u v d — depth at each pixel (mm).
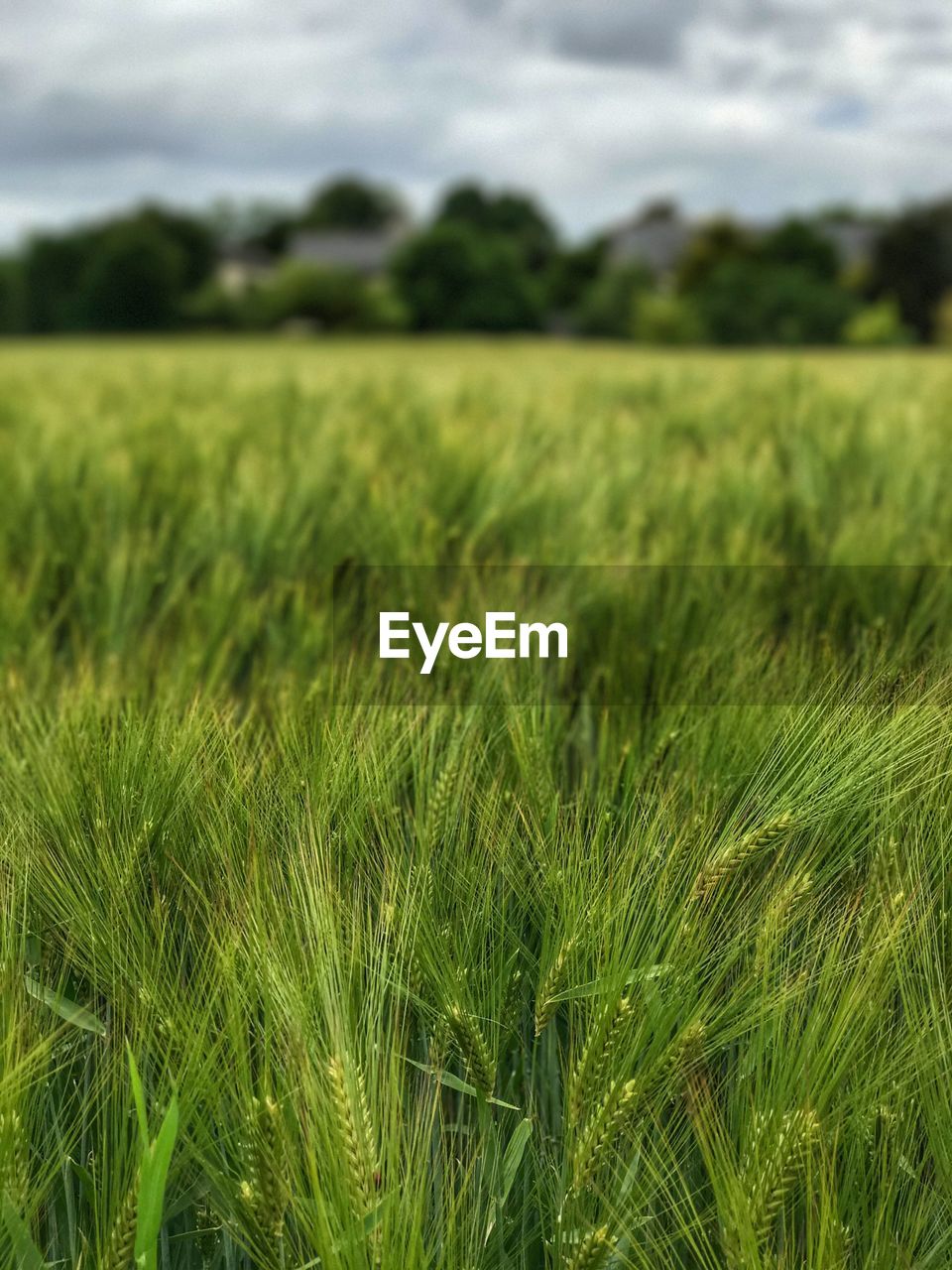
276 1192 875
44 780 1152
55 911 1078
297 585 1939
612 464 2838
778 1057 964
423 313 47531
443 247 46875
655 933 1028
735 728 1238
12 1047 935
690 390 5531
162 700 1336
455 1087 991
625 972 991
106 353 16953
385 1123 920
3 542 2193
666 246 66188
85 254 53594
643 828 1124
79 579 1986
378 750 1206
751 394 4922
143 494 2592
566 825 1152
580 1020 1022
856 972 976
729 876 1081
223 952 974
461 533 2221
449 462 2658
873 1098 961
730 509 2365
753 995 1012
